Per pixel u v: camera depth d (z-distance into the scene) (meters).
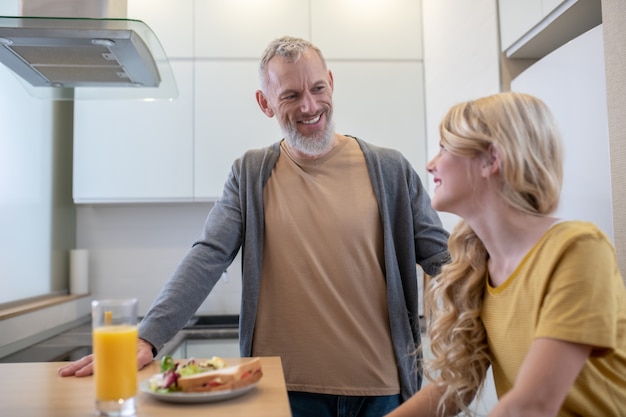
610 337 0.74
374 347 1.34
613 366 0.82
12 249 2.24
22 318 2.15
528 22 1.72
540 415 0.74
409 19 2.80
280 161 1.47
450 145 0.90
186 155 2.67
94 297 2.91
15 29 1.29
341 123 2.74
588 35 1.45
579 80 1.50
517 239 0.89
